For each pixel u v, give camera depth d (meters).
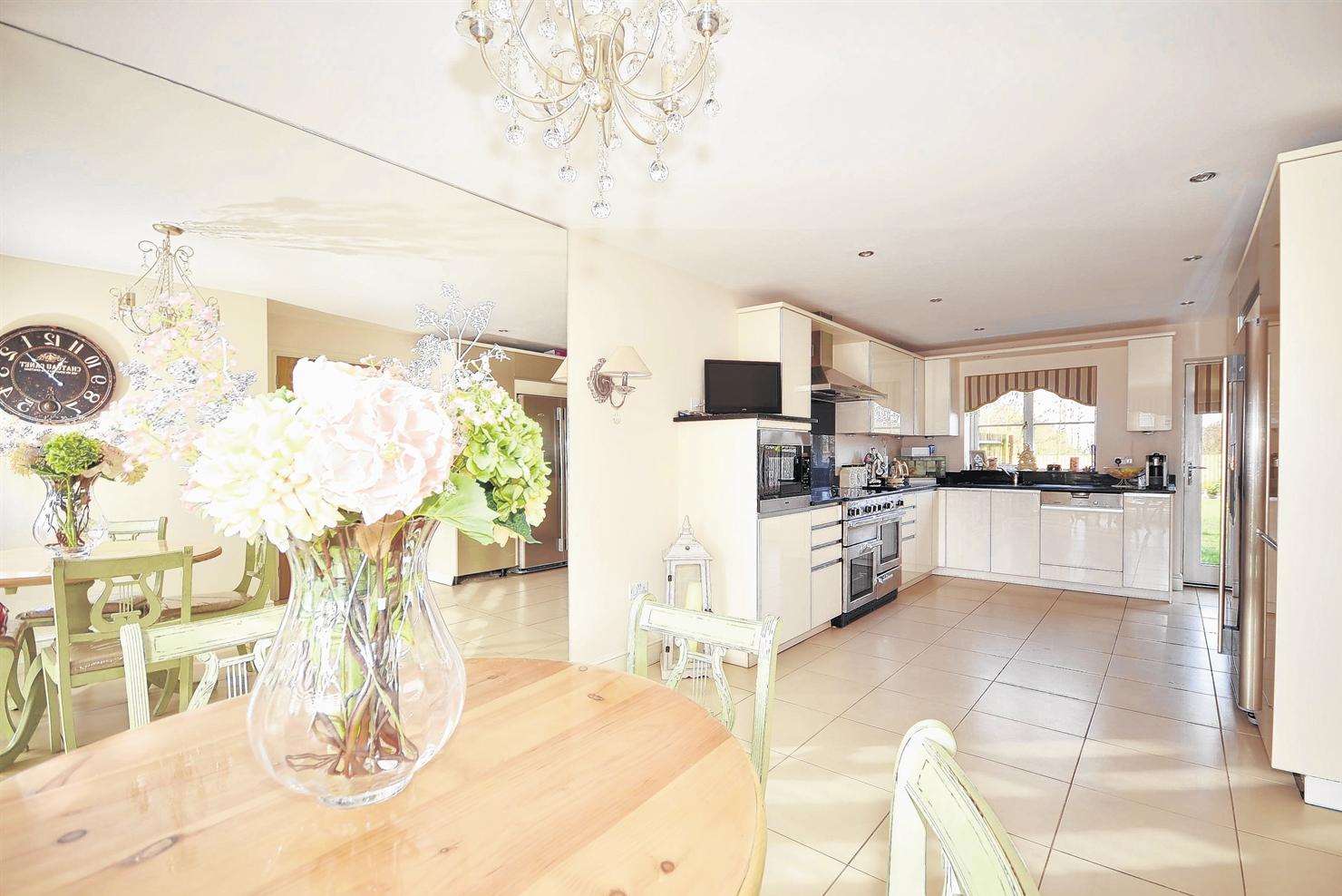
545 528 3.13
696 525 3.77
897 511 5.11
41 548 1.63
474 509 0.88
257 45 1.66
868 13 1.56
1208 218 2.97
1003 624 4.33
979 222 3.03
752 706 2.92
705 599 3.46
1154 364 5.29
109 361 1.75
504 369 2.86
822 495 4.71
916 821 0.70
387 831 0.77
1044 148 2.28
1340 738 2.02
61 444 1.66
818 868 1.79
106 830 0.77
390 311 2.38
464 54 1.70
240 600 2.02
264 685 0.81
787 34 1.63
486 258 2.72
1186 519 5.46
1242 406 2.95
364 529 0.81
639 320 3.55
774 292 4.38
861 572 4.49
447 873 0.68
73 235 1.70
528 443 0.97
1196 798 2.13
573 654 3.19
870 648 3.79
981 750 2.48
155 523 1.81
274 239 2.06
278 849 0.73
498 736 1.03
